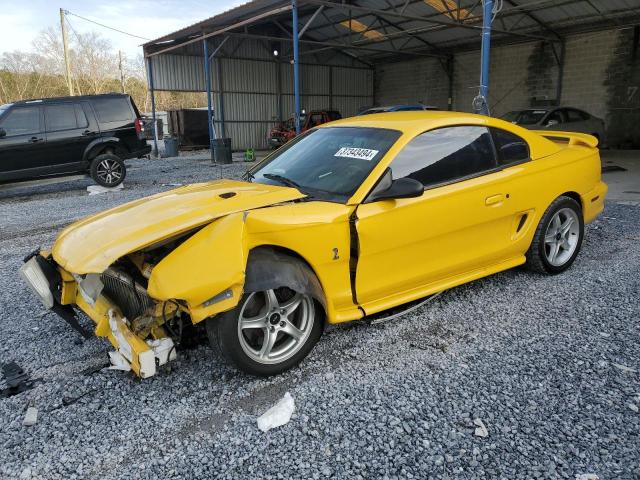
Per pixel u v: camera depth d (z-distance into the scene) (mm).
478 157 3506
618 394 2469
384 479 1955
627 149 16875
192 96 47719
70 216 7633
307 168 3332
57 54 49312
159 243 2475
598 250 4875
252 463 2068
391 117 3646
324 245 2754
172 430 2307
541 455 2062
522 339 3070
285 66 24531
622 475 1939
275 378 2719
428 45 22109
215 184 3412
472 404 2420
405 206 3021
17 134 9367
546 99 19125
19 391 2672
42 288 2869
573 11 16203
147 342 2547
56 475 2037
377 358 2896
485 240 3555
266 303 2627
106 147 10312
